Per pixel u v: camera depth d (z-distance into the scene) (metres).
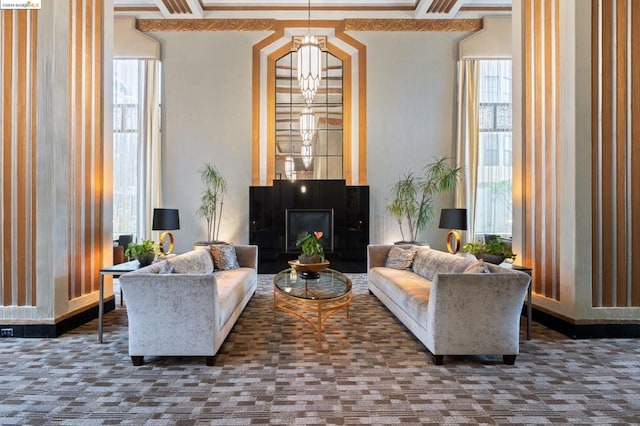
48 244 3.63
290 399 2.41
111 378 2.71
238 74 7.50
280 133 7.83
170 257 4.47
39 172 3.62
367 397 2.44
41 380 2.68
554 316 3.92
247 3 7.34
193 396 2.45
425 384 2.63
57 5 3.68
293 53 7.82
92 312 4.27
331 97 7.84
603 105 3.75
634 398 2.45
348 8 7.43
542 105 4.16
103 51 4.51
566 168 3.77
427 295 3.56
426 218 7.16
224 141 7.49
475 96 7.45
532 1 4.31
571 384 2.65
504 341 2.97
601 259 3.74
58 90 3.69
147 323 2.89
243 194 7.49
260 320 4.23
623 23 3.76
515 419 2.19
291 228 7.37
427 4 6.88
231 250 5.36
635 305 3.73
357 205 7.36
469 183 7.40
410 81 7.52
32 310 3.62
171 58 7.45
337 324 4.08
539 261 4.21
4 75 3.68
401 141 7.52
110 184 4.66
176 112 7.46
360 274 7.21
